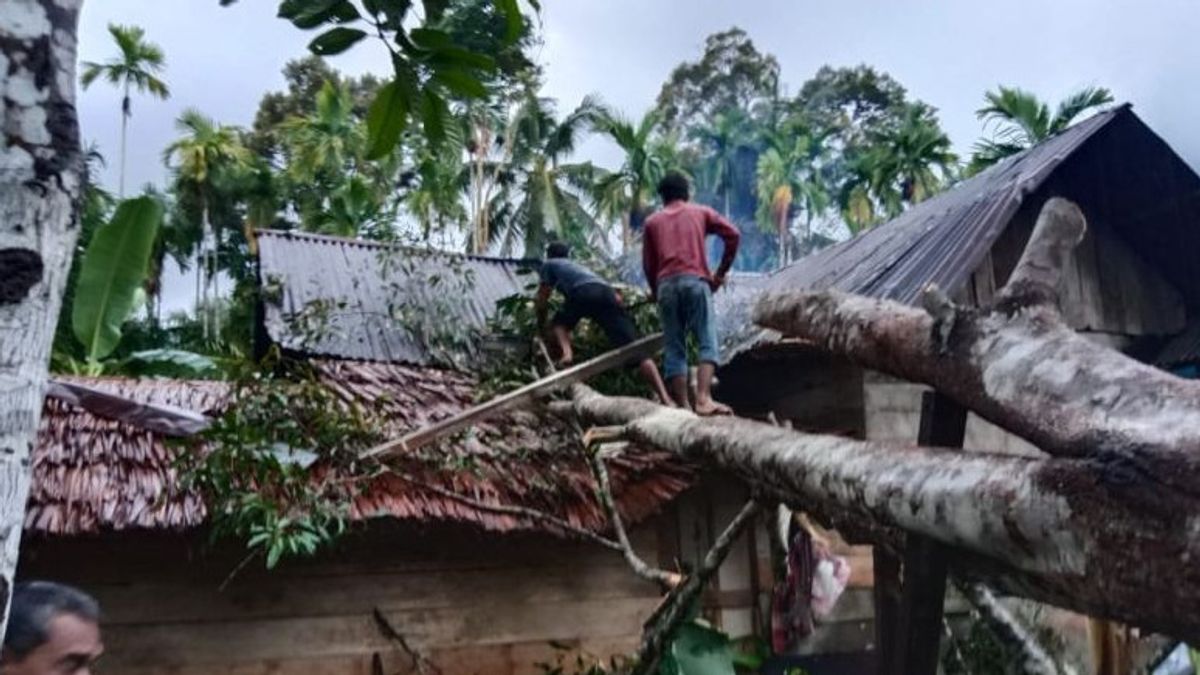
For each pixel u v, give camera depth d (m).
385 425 5.21
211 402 5.50
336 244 8.66
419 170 22.48
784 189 32.75
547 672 5.23
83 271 6.13
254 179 28.45
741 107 39.38
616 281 7.41
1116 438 1.27
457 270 7.66
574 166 23.73
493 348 6.96
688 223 4.81
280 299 7.27
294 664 5.10
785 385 6.44
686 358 4.73
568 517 5.12
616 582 5.76
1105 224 6.84
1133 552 1.21
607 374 5.94
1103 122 6.07
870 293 5.69
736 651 5.68
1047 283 1.68
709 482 6.04
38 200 1.13
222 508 4.32
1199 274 6.77
